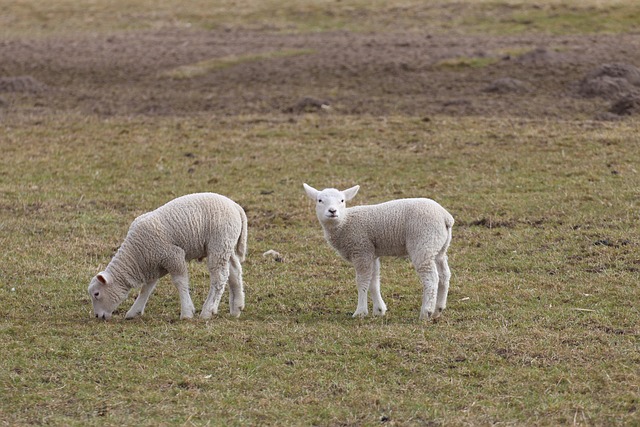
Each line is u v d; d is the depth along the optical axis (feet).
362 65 117.91
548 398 37.70
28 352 43.34
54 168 83.61
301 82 112.68
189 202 47.98
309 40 138.00
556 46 122.52
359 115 98.07
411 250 46.85
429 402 37.68
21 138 92.63
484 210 69.15
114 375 40.68
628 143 83.41
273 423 36.17
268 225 68.44
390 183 77.30
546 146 84.23
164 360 42.11
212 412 37.09
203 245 48.08
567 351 42.01
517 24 142.31
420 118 95.20
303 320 48.85
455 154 83.76
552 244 60.85
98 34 150.20
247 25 153.38
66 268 58.34
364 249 48.01
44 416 36.96
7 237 65.16
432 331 44.86
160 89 112.68
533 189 73.67
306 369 40.91
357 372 40.65
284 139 90.84
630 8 144.05
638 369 40.01
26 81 113.70
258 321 48.34
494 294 51.85
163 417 36.70
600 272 54.95
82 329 46.44
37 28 156.56
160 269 48.47
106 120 99.50
